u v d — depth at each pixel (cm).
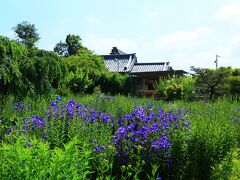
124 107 1160
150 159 646
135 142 652
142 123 760
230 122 989
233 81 3191
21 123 752
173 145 681
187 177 690
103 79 3769
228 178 718
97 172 587
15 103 982
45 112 846
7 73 973
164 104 1484
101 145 643
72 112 813
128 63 5894
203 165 715
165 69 5697
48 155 415
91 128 722
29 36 5641
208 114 1150
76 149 448
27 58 1073
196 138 714
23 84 1028
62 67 1184
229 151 784
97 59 4544
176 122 762
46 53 1136
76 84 3153
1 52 1000
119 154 623
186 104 1530
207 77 3231
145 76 4659
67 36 6512
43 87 1076
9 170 393
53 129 703
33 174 387
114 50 6731
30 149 414
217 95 3225
